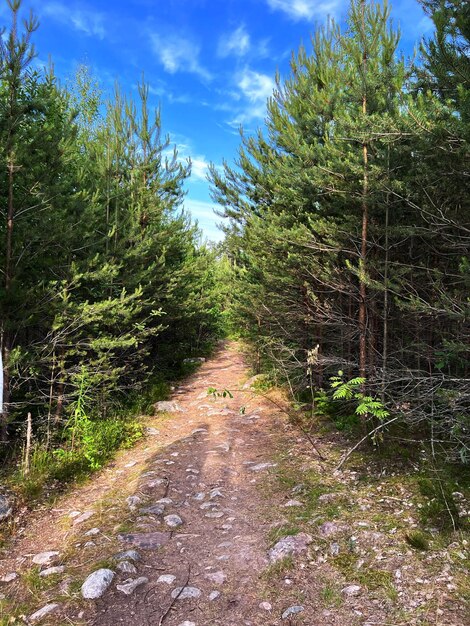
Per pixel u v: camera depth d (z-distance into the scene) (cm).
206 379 1539
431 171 514
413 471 547
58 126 773
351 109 688
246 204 1209
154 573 376
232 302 1410
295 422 883
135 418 998
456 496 467
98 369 855
